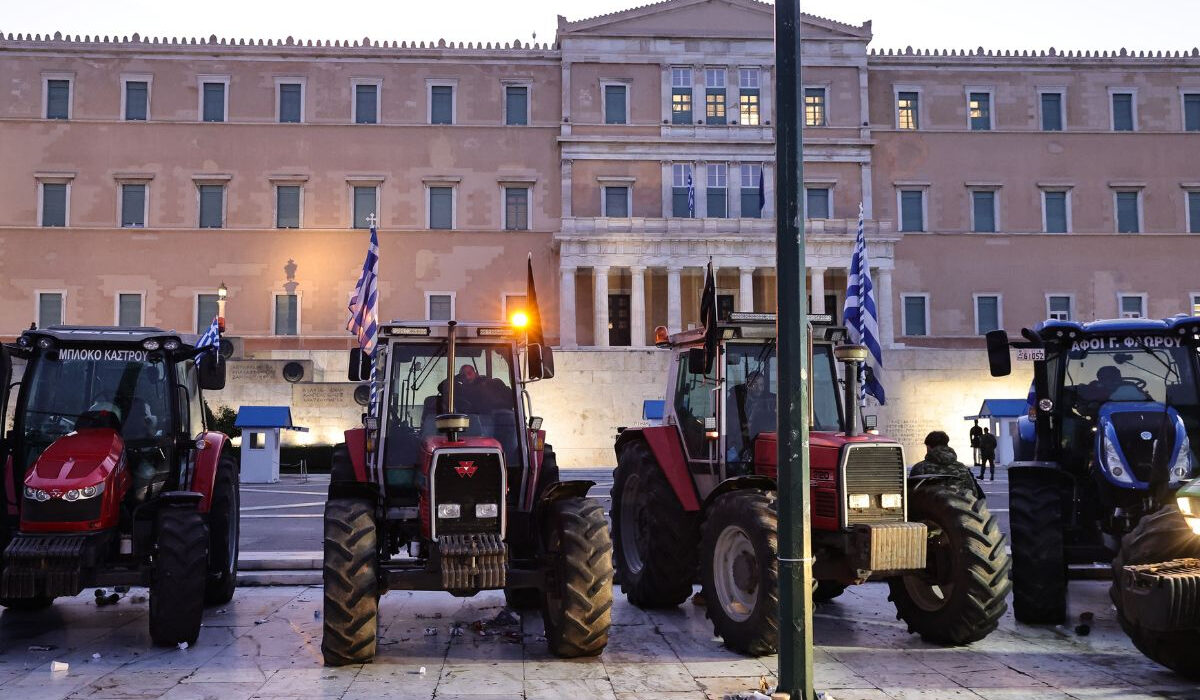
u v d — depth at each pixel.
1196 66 56.81
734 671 8.05
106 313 51.03
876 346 21.36
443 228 53.31
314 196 52.69
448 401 8.51
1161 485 9.34
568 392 43.19
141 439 9.84
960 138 56.00
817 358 10.56
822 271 50.88
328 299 52.22
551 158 54.22
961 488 9.59
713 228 51.03
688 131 54.38
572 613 8.28
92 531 8.63
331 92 53.47
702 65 55.12
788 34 6.90
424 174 53.38
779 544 6.78
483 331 9.66
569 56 54.50
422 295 52.69
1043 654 8.66
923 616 9.15
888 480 8.76
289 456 40.44
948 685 7.62
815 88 55.44
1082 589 12.12
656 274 53.97
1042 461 10.53
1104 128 56.41
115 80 52.25
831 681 7.75
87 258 51.22
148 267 51.47
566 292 49.94
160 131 52.16
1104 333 10.62
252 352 48.44
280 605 11.21
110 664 8.34
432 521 8.11
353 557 8.16
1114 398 10.54
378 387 9.52
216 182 52.16
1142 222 55.94
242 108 52.84
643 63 54.94
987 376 44.84
